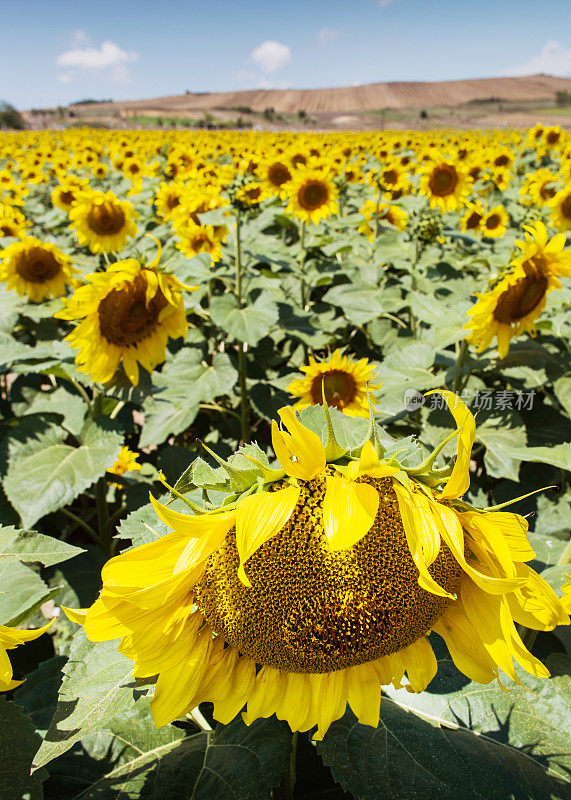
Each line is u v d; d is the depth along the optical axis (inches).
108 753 83.4
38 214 495.5
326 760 73.7
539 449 105.3
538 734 76.0
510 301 164.7
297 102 6259.8
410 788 70.4
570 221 285.1
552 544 114.9
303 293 290.0
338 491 54.8
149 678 65.4
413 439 65.9
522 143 923.4
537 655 122.0
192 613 65.6
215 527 56.5
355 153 652.1
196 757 79.7
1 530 76.8
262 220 312.7
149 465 219.6
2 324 232.7
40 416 161.3
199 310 240.1
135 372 160.4
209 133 1284.4
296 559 58.4
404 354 196.2
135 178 541.6
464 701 81.0
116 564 57.7
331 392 172.4
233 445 222.7
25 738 69.0
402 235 335.9
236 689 66.4
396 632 59.6
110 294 150.3
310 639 59.2
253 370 240.4
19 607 72.0
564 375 189.6
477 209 341.1
